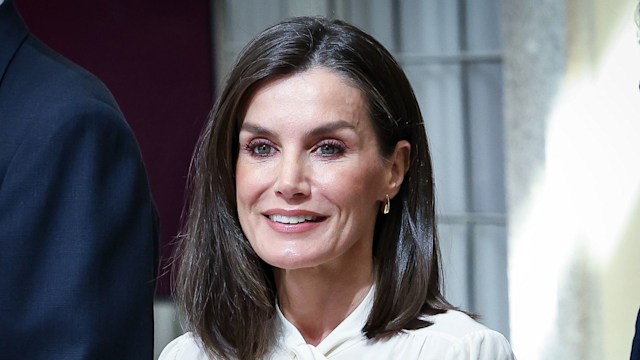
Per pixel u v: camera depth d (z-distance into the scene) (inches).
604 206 176.4
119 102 238.1
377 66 88.9
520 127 192.1
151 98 236.8
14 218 91.7
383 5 222.8
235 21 232.2
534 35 186.5
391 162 90.6
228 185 92.9
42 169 92.4
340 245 88.1
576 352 183.2
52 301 90.8
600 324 179.6
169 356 100.3
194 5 233.3
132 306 94.4
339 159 87.6
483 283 218.2
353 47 88.1
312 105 86.6
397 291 92.4
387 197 91.2
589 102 177.8
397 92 90.4
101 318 92.0
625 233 172.2
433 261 94.0
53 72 97.8
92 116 94.3
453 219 220.5
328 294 92.5
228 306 95.0
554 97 185.8
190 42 234.2
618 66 172.1
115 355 93.1
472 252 219.0
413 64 222.1
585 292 181.2
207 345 95.6
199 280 95.2
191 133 235.5
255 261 94.0
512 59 190.5
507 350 92.6
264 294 93.8
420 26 220.8
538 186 187.8
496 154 215.5
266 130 87.5
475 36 215.6
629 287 171.8
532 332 190.7
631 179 170.6
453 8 217.3
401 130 90.9
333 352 92.3
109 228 93.6
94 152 93.7
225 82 90.7
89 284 91.5
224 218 93.7
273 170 88.0
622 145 172.1
